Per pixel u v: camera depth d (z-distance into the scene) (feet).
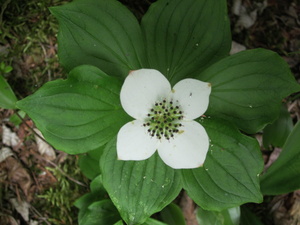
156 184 0.32
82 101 0.30
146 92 0.29
